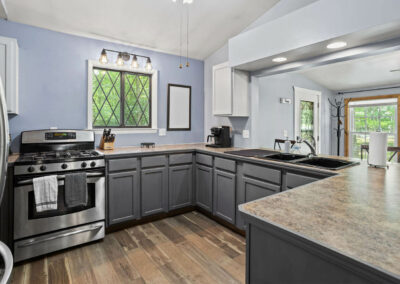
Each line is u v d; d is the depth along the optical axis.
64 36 2.63
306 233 0.74
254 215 0.89
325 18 1.86
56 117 2.62
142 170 2.62
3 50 2.14
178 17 2.65
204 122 3.76
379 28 1.63
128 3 2.36
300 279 0.76
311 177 1.80
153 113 3.25
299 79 4.20
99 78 2.91
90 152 2.45
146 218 2.72
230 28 2.93
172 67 3.40
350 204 1.00
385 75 4.04
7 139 0.61
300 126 4.25
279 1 2.55
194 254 2.06
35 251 1.96
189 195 3.00
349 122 5.00
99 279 1.73
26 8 2.26
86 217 2.22
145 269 1.85
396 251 0.63
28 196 1.95
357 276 0.62
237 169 2.45
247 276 0.94
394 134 4.39
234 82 2.84
